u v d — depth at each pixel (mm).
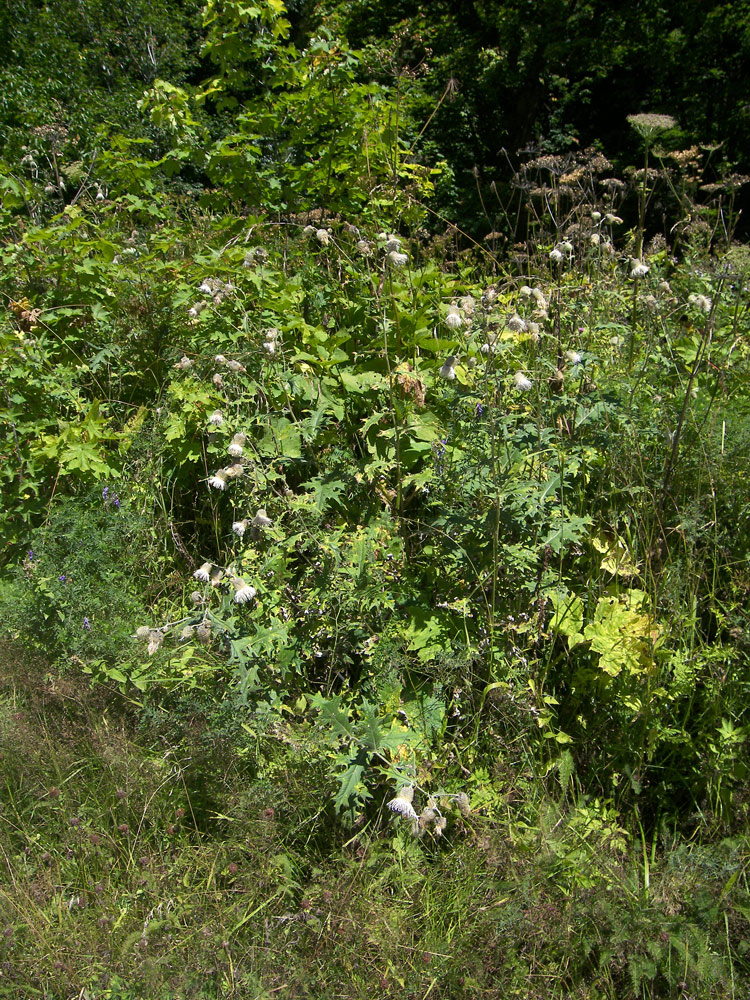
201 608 2898
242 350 3453
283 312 3549
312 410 3330
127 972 2123
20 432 3609
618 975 2225
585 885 2266
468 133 14758
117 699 2832
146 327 3975
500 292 3635
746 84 13609
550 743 2699
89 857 2467
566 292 3822
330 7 16281
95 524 3236
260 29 4711
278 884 2312
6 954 2170
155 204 4781
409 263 3975
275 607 2771
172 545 3424
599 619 2727
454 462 2875
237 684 2607
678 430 2889
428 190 4930
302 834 2461
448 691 2723
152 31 14328
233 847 2400
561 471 2729
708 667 2725
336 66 4391
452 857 2350
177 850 2518
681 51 14062
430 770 2504
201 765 2541
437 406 3367
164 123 4668
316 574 2848
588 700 2809
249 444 3092
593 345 3531
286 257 4391
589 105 16172
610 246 4367
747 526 2973
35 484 3484
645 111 15102
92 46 13555
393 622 2791
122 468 3590
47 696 2791
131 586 3188
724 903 2240
